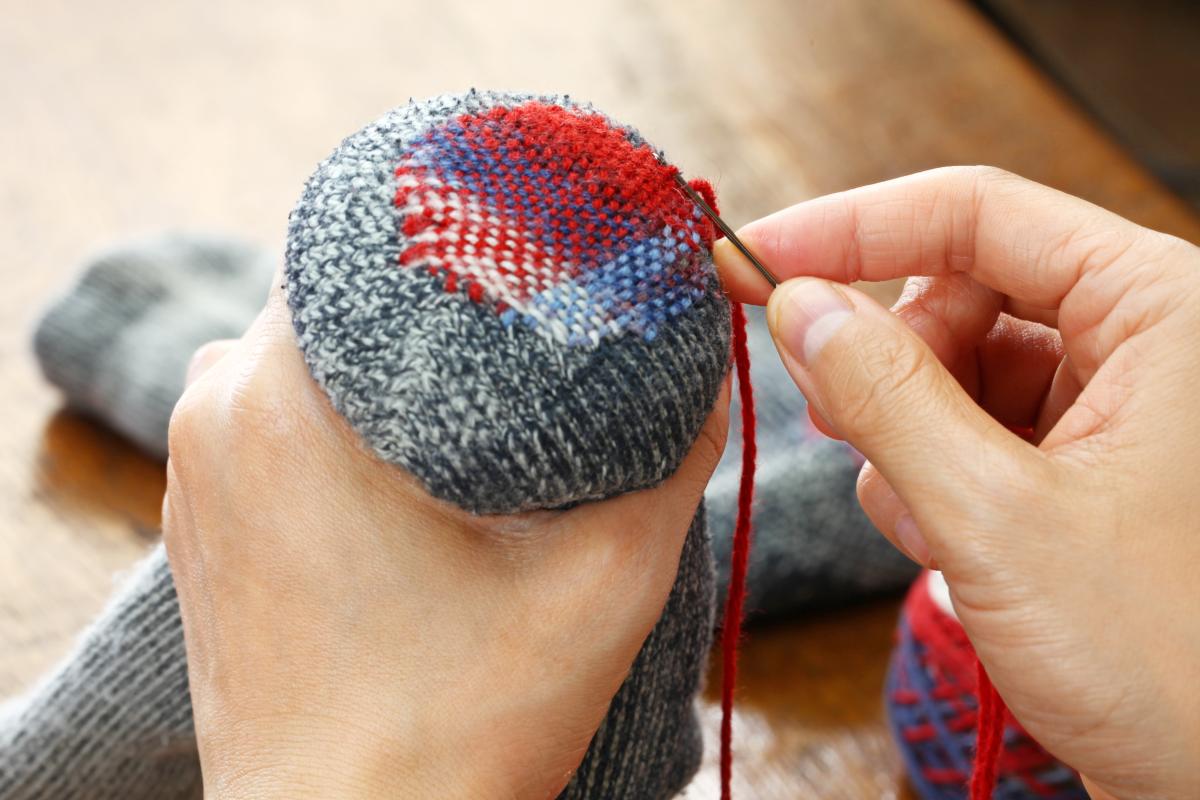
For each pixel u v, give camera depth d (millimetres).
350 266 330
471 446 317
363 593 368
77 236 917
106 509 746
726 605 470
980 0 1307
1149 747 368
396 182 341
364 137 362
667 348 341
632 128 389
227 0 1163
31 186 954
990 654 384
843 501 661
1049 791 542
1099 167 956
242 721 373
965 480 368
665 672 442
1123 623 361
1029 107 1019
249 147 1006
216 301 794
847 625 697
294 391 376
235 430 382
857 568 668
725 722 482
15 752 490
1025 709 387
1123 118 1229
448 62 1094
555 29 1129
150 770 502
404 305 322
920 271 469
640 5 1155
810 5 1143
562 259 338
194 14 1143
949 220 449
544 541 369
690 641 452
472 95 380
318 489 371
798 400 734
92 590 696
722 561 636
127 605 500
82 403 780
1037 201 434
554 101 387
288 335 383
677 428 344
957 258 460
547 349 324
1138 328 400
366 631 368
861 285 850
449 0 1172
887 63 1069
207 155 995
